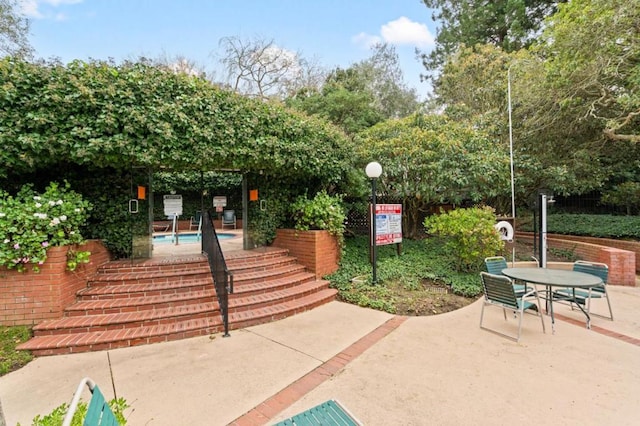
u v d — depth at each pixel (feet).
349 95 51.13
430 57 63.98
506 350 12.51
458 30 57.16
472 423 8.18
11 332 13.07
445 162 27.12
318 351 12.59
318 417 6.77
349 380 10.37
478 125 36.99
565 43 26.32
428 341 13.44
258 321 15.56
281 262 21.75
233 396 9.53
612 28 23.40
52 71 14.92
